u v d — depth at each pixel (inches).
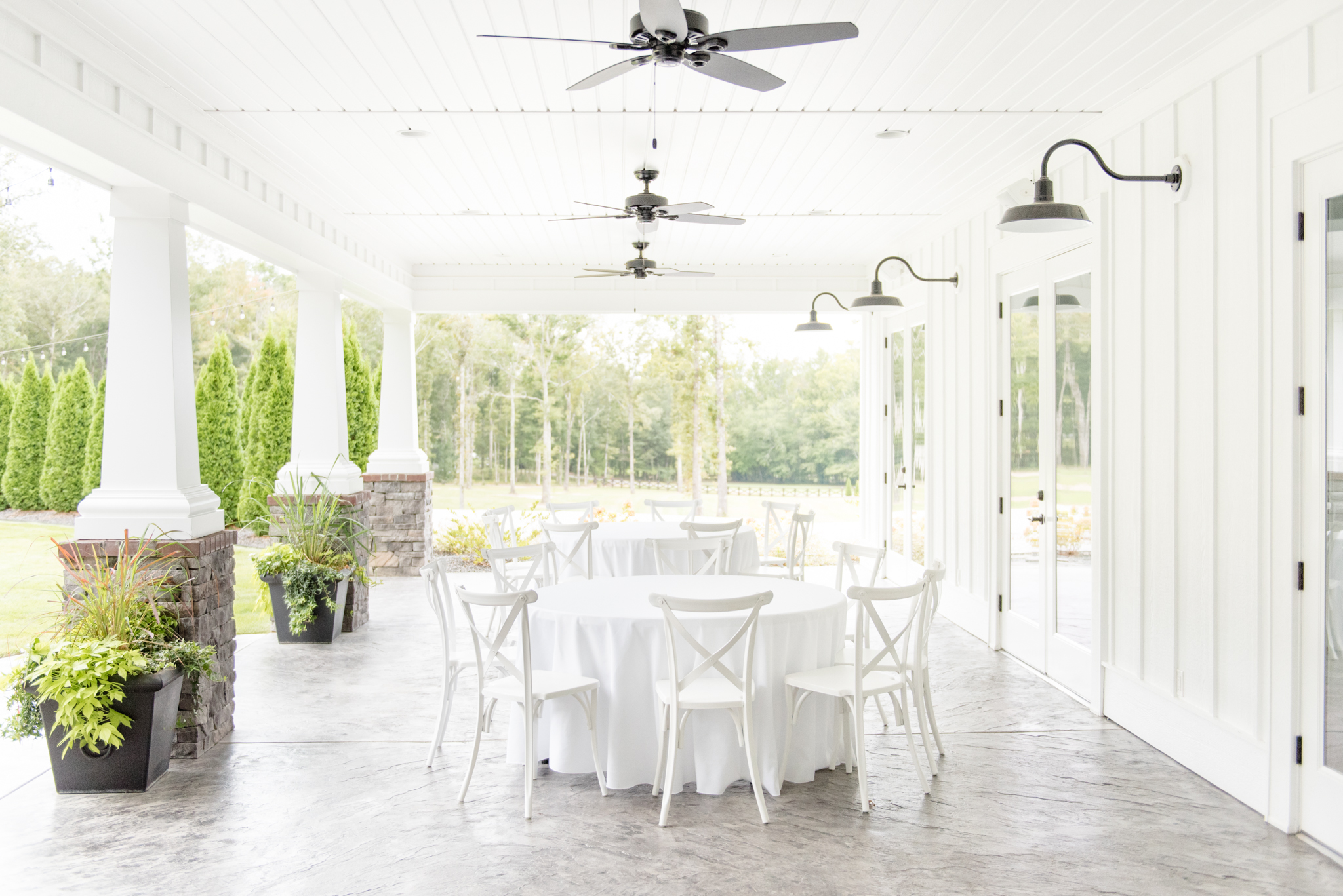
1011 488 242.1
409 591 338.6
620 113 190.1
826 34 113.7
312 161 225.3
